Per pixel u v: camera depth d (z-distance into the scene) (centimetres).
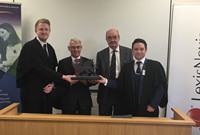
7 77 311
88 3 320
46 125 177
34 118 176
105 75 279
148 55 319
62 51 327
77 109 272
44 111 255
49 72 243
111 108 280
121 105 258
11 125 177
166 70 319
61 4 322
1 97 311
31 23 325
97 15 320
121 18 318
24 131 177
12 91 313
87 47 324
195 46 308
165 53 316
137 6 315
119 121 174
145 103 234
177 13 312
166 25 314
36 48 248
